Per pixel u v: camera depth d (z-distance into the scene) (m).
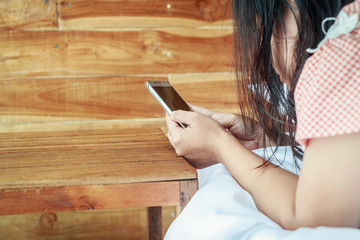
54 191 0.80
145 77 1.73
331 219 0.62
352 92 0.62
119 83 1.71
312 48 0.71
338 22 0.65
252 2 0.80
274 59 0.81
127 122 1.73
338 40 0.64
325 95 0.63
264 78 0.84
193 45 1.75
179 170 0.85
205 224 0.69
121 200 0.82
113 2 1.66
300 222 0.65
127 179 0.82
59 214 1.63
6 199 0.78
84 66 1.67
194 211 0.73
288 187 0.72
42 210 0.80
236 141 0.85
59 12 1.62
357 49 0.63
